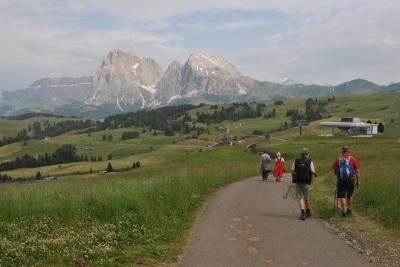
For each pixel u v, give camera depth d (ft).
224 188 89.51
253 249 38.01
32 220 41.52
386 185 66.80
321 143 382.42
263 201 69.26
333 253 36.81
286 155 301.84
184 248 38.42
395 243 40.34
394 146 294.05
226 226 48.24
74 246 35.06
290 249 38.04
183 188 69.72
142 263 33.58
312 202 67.72
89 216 44.55
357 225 48.55
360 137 456.86
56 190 58.13
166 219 48.19
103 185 65.10
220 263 33.68
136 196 52.37
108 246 36.11
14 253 32.32
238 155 298.97
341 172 53.06
